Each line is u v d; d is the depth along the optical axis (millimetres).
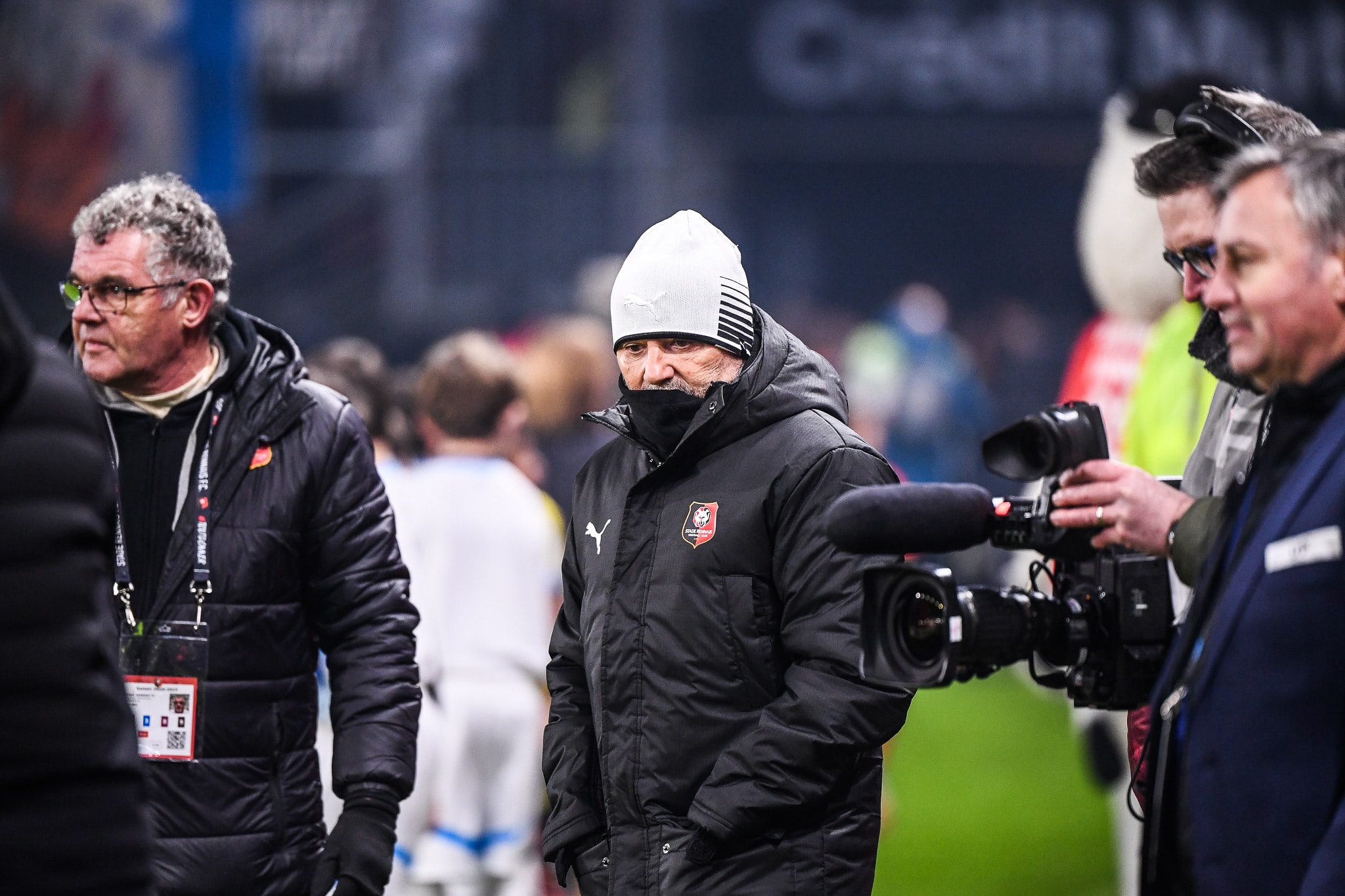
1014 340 57250
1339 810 5586
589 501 9570
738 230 57188
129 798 5504
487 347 14648
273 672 9445
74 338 9523
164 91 35531
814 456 8781
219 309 9555
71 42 37281
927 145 56781
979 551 33688
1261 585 5926
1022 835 21672
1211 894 6020
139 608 9383
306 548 9695
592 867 9227
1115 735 13219
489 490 14312
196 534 9336
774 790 8477
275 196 51719
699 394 9070
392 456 14398
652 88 53531
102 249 9109
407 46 51656
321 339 51438
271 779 9398
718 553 8797
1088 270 15648
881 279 57938
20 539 5297
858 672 8430
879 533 6867
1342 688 5723
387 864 9328
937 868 19969
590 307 43688
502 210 52562
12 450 5348
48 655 5293
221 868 9133
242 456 9477
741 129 56219
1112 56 55000
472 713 14000
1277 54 51312
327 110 51656
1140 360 14047
